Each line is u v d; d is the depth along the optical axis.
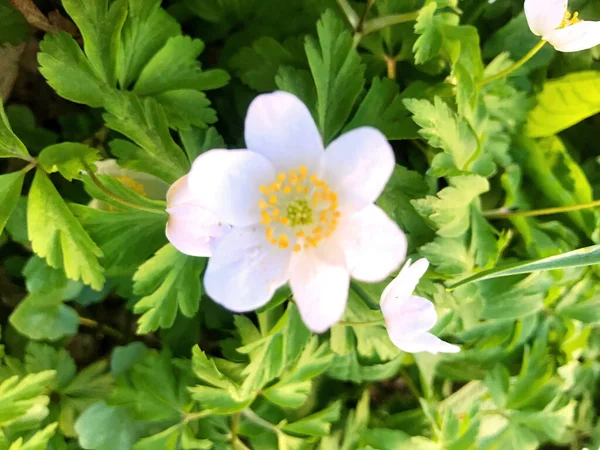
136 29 0.12
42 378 0.12
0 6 0.13
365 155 0.09
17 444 0.11
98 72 0.12
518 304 0.14
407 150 0.14
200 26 0.14
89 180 0.11
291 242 0.10
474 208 0.13
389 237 0.09
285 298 0.12
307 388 0.13
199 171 0.09
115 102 0.11
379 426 0.14
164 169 0.12
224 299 0.09
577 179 0.14
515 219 0.14
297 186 0.10
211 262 0.09
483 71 0.13
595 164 0.15
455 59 0.13
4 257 0.13
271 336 0.12
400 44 0.13
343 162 0.09
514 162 0.14
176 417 0.13
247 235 0.10
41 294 0.12
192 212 0.10
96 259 0.11
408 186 0.13
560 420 0.15
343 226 0.09
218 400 0.12
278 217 0.10
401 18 0.13
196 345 0.12
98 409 0.12
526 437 0.15
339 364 0.13
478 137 0.13
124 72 0.12
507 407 0.14
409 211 0.13
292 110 0.09
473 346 0.14
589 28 0.11
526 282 0.14
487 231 0.13
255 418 0.13
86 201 0.13
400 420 0.14
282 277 0.10
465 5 0.14
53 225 0.11
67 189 0.13
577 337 0.15
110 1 0.12
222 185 0.09
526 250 0.14
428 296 0.13
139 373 0.12
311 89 0.12
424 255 0.12
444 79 0.13
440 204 0.12
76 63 0.11
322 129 0.12
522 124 0.14
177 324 0.13
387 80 0.13
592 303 0.14
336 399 0.14
